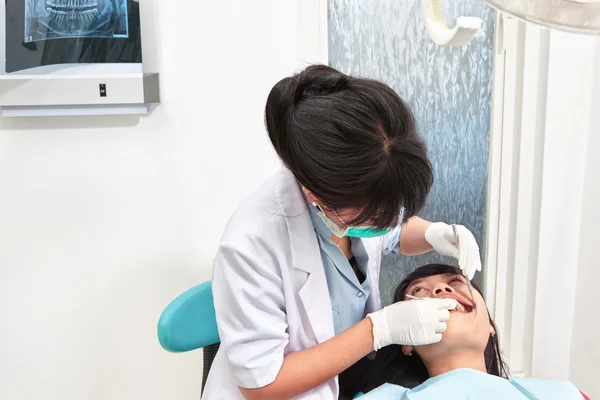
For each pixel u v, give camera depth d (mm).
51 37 1354
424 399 1103
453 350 1195
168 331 1147
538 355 1666
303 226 1005
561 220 1571
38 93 1370
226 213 1530
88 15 1355
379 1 1501
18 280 1510
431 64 1552
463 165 1620
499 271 1644
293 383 974
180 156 1483
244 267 949
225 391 1088
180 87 1445
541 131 1529
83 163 1461
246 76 1461
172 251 1537
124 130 1453
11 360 1556
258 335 953
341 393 1327
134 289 1549
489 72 1569
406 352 1320
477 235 1672
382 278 1682
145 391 1625
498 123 1566
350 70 1534
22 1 1339
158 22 1398
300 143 784
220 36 1432
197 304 1191
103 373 1595
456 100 1580
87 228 1498
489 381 1125
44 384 1584
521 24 1474
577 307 1607
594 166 1491
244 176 1513
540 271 1603
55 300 1533
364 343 1012
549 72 1468
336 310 1126
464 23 761
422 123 1580
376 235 925
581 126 1509
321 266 1038
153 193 1496
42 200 1470
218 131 1481
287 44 1459
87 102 1386
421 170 784
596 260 1501
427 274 1307
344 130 758
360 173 752
